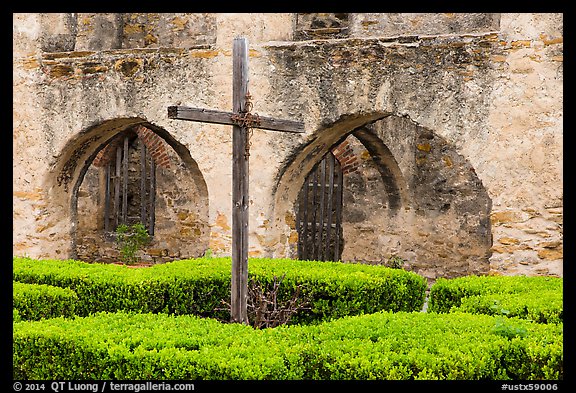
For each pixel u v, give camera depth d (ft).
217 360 15.66
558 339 17.10
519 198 29.81
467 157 30.78
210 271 27.20
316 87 33.22
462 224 40.65
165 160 47.78
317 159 35.50
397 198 42.60
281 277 25.86
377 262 43.24
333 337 17.35
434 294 26.14
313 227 46.09
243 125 21.42
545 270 29.32
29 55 38.40
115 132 39.14
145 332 17.60
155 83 36.04
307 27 45.57
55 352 17.26
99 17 41.42
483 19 41.39
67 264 28.81
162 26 50.11
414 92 31.53
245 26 34.40
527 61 29.66
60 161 38.37
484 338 17.26
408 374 15.28
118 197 49.47
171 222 47.78
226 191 34.71
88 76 37.32
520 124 29.81
